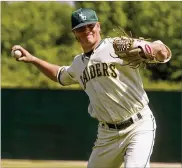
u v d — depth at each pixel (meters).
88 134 30.34
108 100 10.16
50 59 48.00
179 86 45.94
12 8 50.16
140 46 8.93
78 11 10.20
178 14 47.34
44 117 30.45
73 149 30.50
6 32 48.91
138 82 10.14
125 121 10.14
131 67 9.65
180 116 30.03
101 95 10.21
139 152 9.88
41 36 49.25
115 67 9.98
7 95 30.53
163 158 30.44
